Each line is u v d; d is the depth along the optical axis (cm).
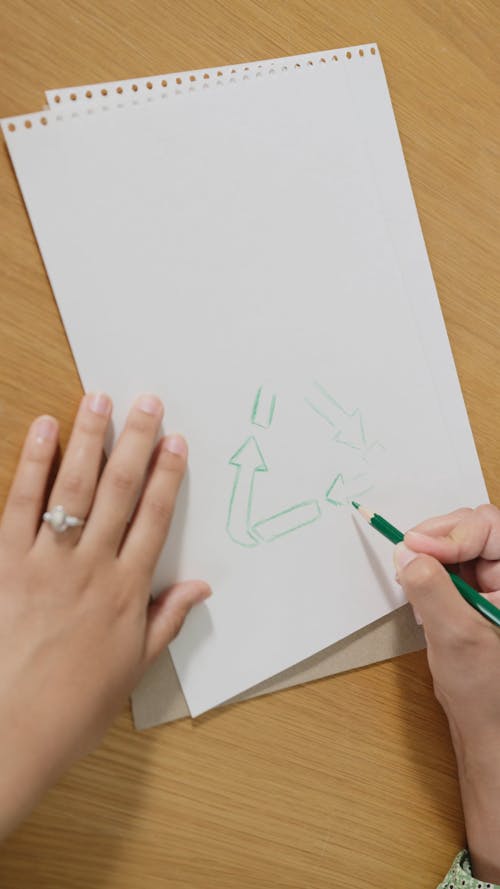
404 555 44
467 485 51
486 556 49
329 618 46
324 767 48
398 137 48
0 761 36
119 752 43
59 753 38
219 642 44
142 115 41
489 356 52
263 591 45
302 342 45
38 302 40
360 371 47
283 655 45
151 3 42
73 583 39
